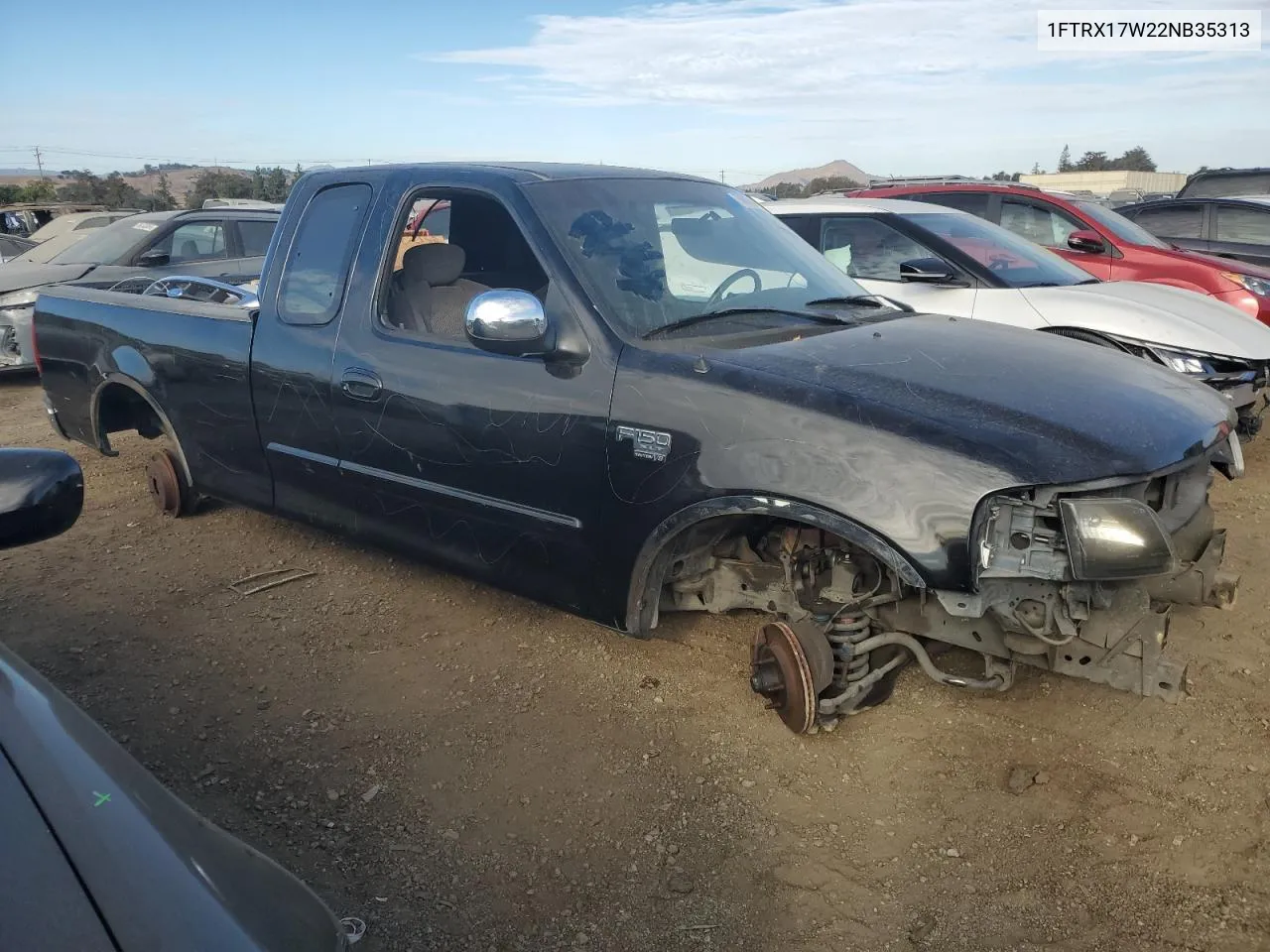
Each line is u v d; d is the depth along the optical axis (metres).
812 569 3.16
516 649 3.87
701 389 2.92
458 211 4.31
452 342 3.53
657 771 3.08
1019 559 2.54
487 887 2.60
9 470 1.93
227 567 4.74
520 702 3.48
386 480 3.77
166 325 4.68
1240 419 5.98
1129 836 2.74
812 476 2.70
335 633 4.04
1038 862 2.65
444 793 2.98
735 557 3.36
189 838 1.36
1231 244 11.40
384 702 3.50
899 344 3.21
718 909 2.51
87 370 5.17
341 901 2.53
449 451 3.50
